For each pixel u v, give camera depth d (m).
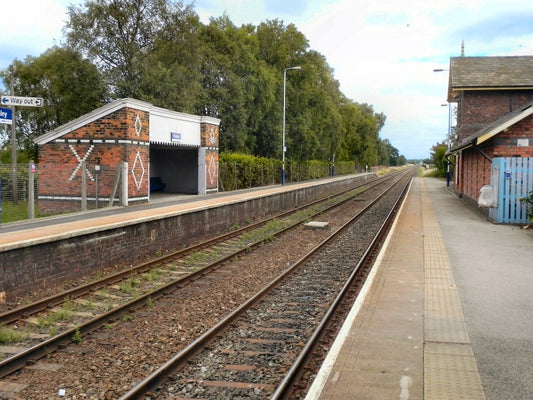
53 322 7.75
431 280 9.02
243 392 5.33
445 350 5.69
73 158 20.98
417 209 22.94
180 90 36.06
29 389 5.52
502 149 19.33
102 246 11.70
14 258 9.23
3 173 17.48
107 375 5.87
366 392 4.64
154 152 29.31
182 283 10.27
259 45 57.03
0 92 39.34
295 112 56.34
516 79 30.08
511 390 4.73
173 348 6.71
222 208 18.41
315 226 18.67
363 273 10.81
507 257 11.16
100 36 35.19
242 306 8.10
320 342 6.59
